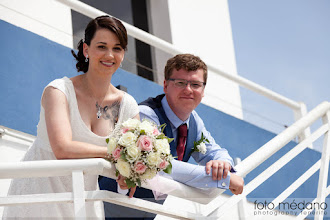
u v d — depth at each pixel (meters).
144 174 2.23
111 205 2.63
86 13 3.64
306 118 3.24
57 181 2.40
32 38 3.42
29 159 2.45
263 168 4.45
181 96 2.73
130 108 2.61
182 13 5.85
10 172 2.03
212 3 6.22
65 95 2.38
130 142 2.21
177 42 5.67
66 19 3.87
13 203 1.99
